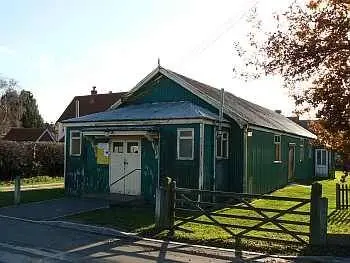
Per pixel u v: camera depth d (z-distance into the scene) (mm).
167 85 22625
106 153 20547
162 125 19031
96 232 12812
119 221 14125
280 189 27391
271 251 10562
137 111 21172
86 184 20969
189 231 12648
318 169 41125
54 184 27344
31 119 74750
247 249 10789
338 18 10750
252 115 25172
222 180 20562
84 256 9922
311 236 10977
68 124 21562
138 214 15641
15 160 29391
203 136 18422
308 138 37906
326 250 10523
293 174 33312
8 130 65312
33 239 11727
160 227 12891
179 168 18609
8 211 16406
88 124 20938
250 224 14172
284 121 37188
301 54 11109
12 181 28375
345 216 16016
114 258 9781
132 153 19859
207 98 21344
